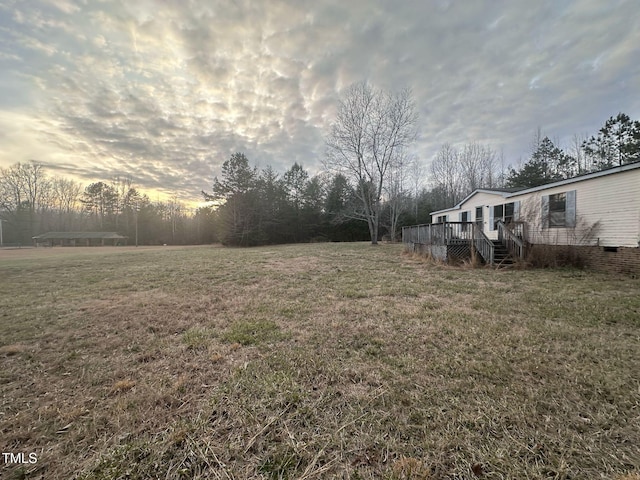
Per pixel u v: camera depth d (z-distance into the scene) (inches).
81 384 96.0
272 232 1299.2
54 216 1979.6
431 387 91.5
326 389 91.1
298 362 111.3
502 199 510.9
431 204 1248.2
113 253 838.5
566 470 58.6
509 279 292.4
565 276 303.6
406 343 129.3
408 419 75.7
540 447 65.1
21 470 59.9
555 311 175.6
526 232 438.6
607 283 263.4
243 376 100.2
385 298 217.6
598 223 341.4
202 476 58.4
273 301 212.1
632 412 77.4
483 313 174.4
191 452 64.5
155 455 63.7
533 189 429.7
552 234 400.2
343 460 62.4
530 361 108.7
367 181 923.4
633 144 690.8
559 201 391.5
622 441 67.0
